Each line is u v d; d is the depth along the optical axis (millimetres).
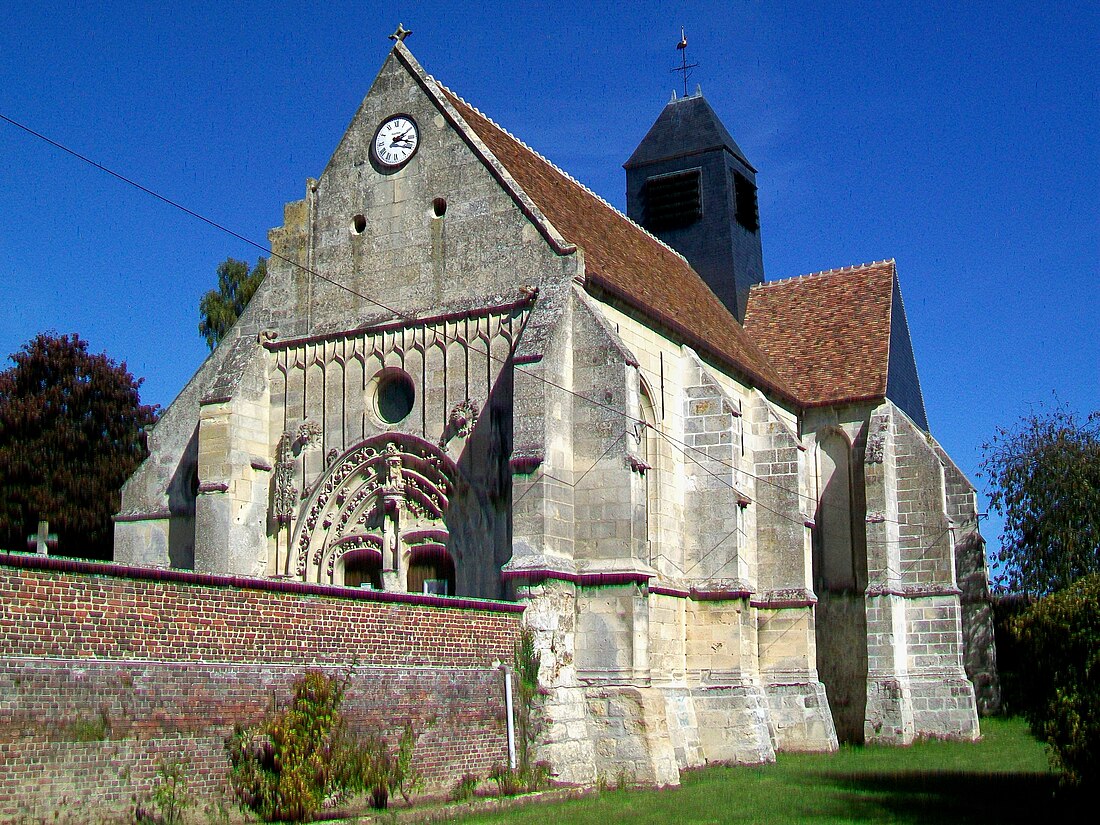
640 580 29688
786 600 38062
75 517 49375
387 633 23844
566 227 34812
